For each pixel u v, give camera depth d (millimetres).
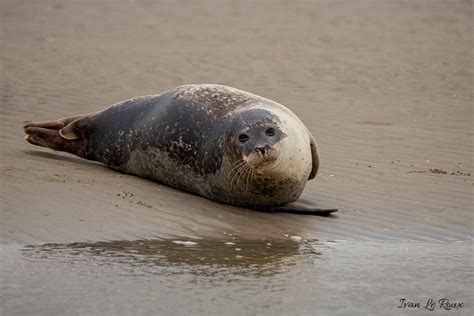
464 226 30984
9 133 42562
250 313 21844
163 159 35438
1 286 22922
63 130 38844
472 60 64438
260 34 73375
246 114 32188
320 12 82625
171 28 76250
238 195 32750
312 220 31562
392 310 22641
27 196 30375
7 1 88875
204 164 33688
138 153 36594
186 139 34531
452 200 33875
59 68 60688
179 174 34938
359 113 49312
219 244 27797
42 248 26031
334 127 45906
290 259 26516
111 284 23375
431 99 53125
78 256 25469
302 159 32500
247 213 32312
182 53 66250
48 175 33875
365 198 34094
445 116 48875
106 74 59062
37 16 81562
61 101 51062
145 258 25656
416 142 43094
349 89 55562
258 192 32281
